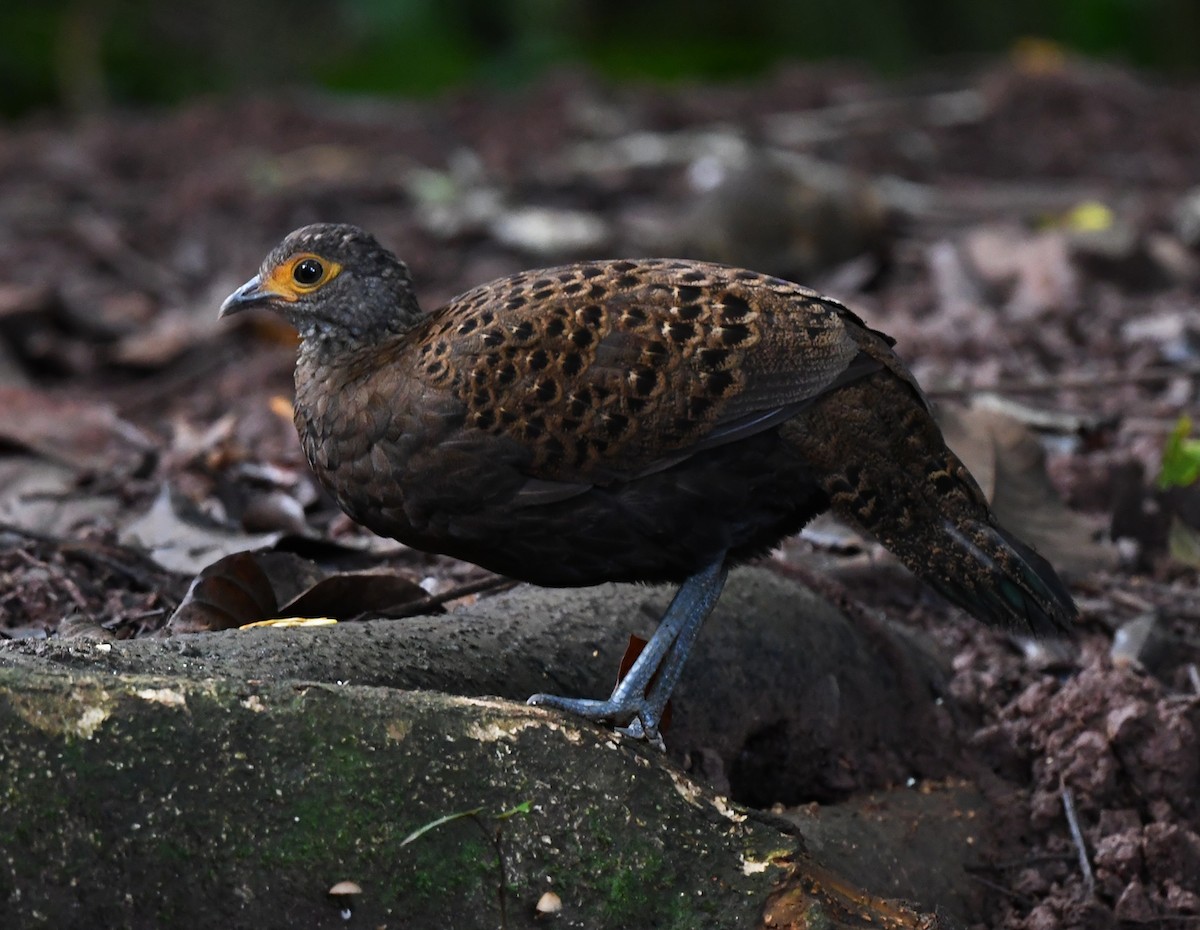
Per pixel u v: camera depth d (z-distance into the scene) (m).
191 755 5.29
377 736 5.47
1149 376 11.35
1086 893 7.29
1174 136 22.14
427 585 8.34
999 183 20.00
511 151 21.33
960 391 10.87
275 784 5.34
